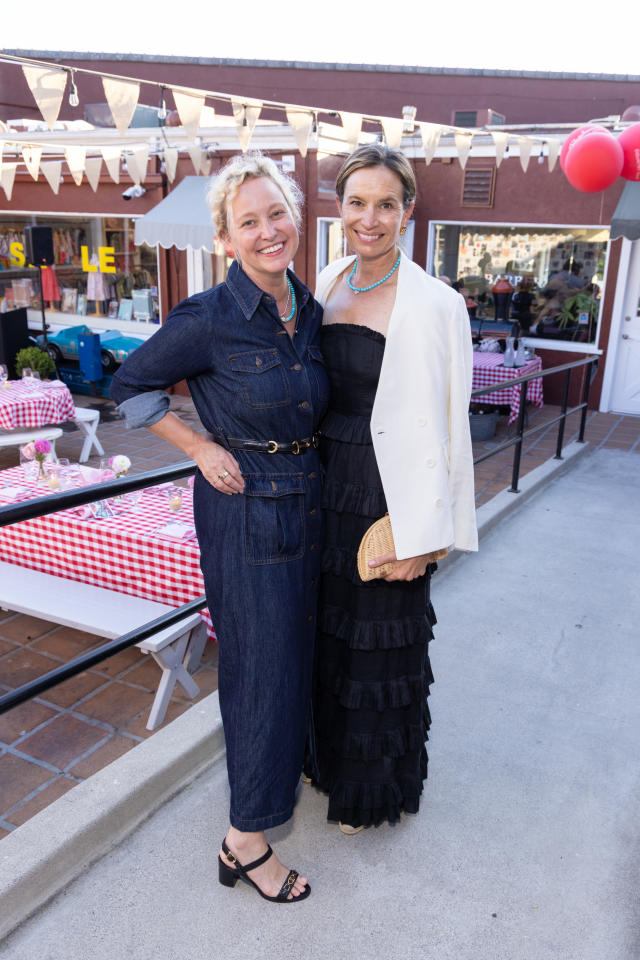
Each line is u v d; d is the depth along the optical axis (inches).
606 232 358.9
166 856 84.6
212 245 334.6
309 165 366.9
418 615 79.0
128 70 547.2
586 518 211.6
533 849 87.0
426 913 77.5
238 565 69.0
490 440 316.8
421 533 71.9
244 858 76.9
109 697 136.9
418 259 396.2
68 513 148.9
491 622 146.9
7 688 140.1
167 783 94.3
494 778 100.0
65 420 281.4
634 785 99.2
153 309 431.2
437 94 530.3
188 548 133.0
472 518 76.8
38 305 476.1
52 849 79.3
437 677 125.9
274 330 67.4
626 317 367.9
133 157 243.8
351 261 77.4
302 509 71.2
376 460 73.7
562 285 377.1
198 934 74.5
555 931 75.7
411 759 83.8
